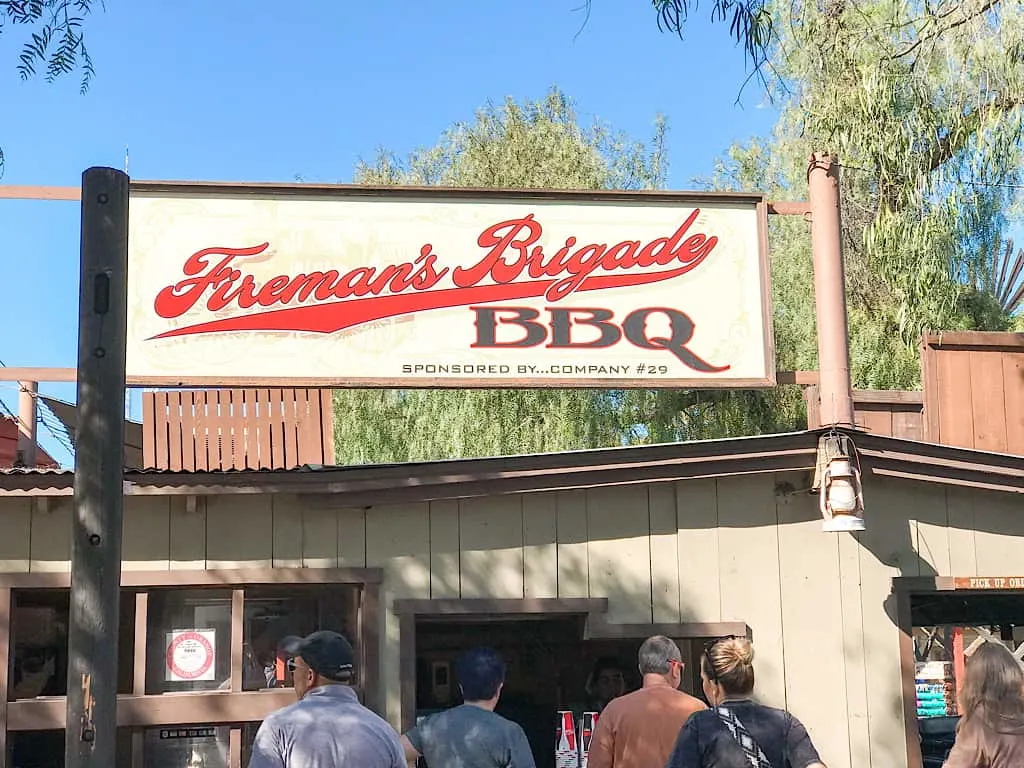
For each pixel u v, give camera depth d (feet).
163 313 22.93
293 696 20.97
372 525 21.84
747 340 24.38
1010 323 43.50
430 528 22.04
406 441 47.26
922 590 23.72
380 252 23.80
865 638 23.29
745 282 24.59
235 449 27.27
